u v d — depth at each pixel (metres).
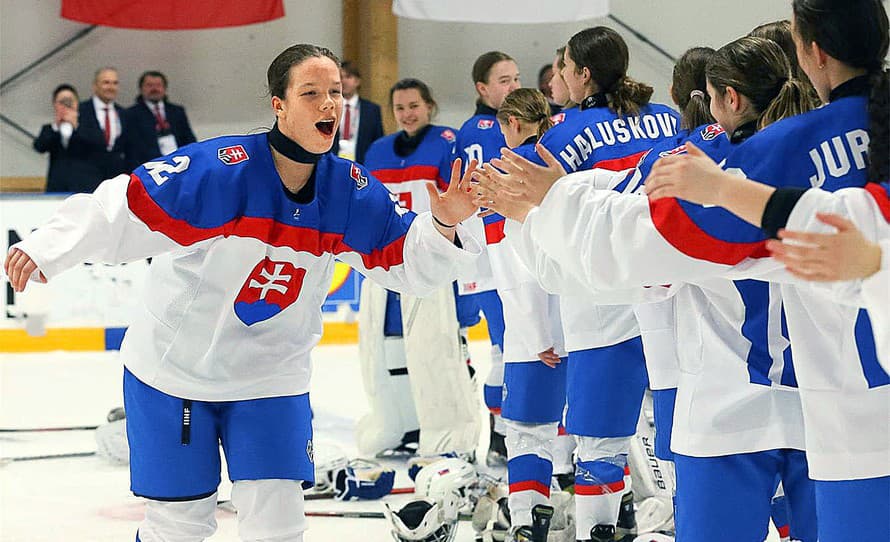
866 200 7.75
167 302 11.10
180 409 11.09
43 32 49.81
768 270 8.34
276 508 11.08
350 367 35.62
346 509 18.89
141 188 10.57
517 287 14.75
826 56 8.52
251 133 11.36
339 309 41.19
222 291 11.01
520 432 15.03
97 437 22.84
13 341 39.00
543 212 9.14
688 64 13.29
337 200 11.24
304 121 10.68
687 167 7.84
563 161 13.95
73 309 39.28
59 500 19.80
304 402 11.41
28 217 38.59
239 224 10.83
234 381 11.03
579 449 14.16
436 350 21.31
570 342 14.00
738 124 10.16
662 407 12.97
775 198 7.71
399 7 40.56
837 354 8.54
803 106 9.78
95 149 42.56
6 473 21.98
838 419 8.54
